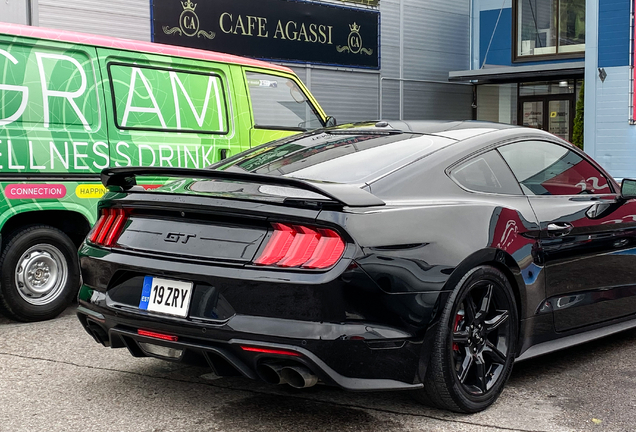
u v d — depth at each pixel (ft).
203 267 9.78
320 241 9.38
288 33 51.96
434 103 63.87
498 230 11.12
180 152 19.22
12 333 16.11
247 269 9.54
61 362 13.64
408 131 12.59
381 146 11.85
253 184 10.37
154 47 19.12
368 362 9.48
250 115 21.31
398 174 10.80
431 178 11.01
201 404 11.25
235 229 9.89
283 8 51.55
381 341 9.49
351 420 10.57
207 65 20.35
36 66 16.67
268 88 22.09
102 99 17.78
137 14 44.06
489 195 11.66
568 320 12.93
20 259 17.01
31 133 16.51
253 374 9.68
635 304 14.76
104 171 11.28
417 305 9.80
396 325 9.64
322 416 10.74
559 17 59.93
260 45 50.31
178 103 19.43
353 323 9.32
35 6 36.70
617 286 14.15
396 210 9.96
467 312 10.71
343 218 9.40
